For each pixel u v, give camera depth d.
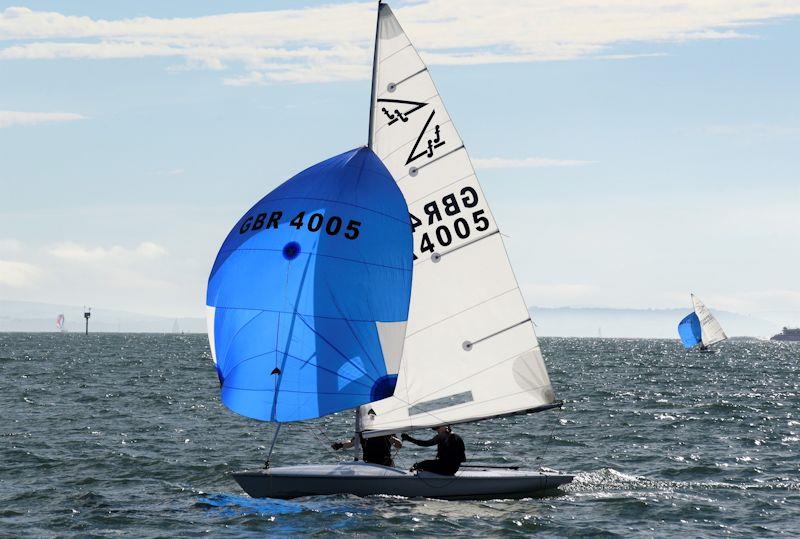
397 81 72.06
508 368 71.62
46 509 69.56
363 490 68.81
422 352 70.44
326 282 67.88
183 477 84.25
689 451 102.38
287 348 67.62
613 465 92.50
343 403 67.50
